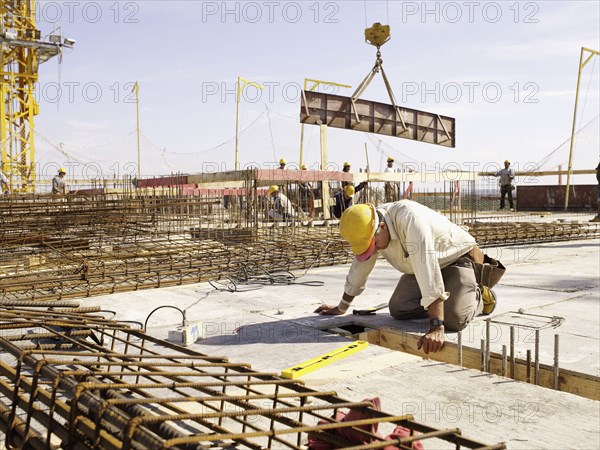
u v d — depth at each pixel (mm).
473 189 15281
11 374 2689
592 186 25406
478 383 3635
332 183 15664
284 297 6613
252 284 7547
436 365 3992
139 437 1725
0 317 4031
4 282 6695
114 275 7430
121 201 10945
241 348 4449
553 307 5887
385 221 4617
